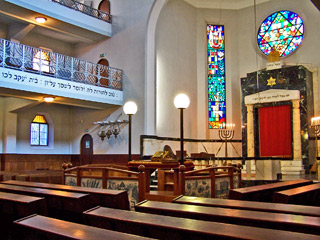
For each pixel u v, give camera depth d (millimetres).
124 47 16141
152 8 15445
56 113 17594
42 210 4023
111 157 15922
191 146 17750
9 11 13547
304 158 14633
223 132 18641
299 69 15109
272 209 3381
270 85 15781
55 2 14469
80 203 4445
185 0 18312
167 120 16359
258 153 15969
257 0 18938
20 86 12320
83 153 17312
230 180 7820
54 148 17328
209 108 18984
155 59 15562
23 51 12789
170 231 2648
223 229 2477
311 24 17281
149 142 14961
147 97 15211
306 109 14844
